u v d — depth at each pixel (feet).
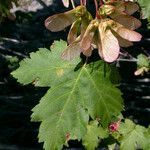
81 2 0.73
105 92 0.84
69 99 0.85
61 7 3.75
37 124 4.66
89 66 0.86
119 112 0.83
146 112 4.42
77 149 3.90
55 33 4.04
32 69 0.91
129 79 4.45
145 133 1.42
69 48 0.71
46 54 0.92
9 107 4.43
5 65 3.55
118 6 0.74
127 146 1.41
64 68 0.88
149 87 4.50
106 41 0.69
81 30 0.72
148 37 3.65
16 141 4.61
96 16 0.71
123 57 2.91
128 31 0.70
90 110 0.84
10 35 3.64
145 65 2.13
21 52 3.72
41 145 4.59
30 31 4.00
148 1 0.96
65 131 0.84
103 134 1.37
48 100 0.86
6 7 1.16
